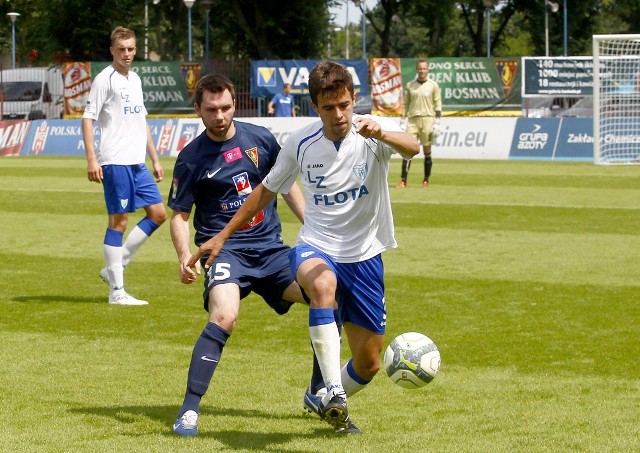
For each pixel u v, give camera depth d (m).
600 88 70.69
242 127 15.06
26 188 54.72
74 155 88.75
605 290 24.62
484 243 33.19
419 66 54.12
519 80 90.38
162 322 21.28
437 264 28.75
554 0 132.38
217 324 13.52
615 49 71.00
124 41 23.23
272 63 92.62
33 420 13.93
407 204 45.62
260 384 16.17
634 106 70.69
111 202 23.34
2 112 98.75
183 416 13.23
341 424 12.81
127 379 16.44
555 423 13.80
